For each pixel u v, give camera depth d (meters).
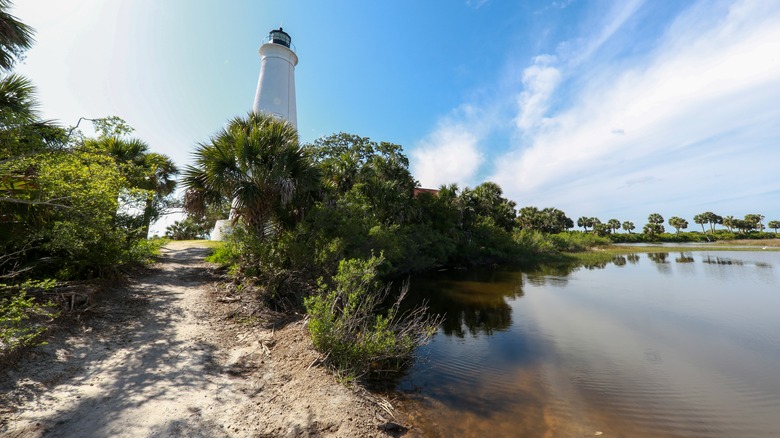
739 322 10.03
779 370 6.35
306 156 10.17
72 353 4.34
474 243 29.22
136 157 14.51
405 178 25.44
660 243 77.56
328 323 5.09
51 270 6.58
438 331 8.76
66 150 5.80
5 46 6.36
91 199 6.11
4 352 3.74
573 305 12.24
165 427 3.07
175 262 12.35
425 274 21.50
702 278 20.02
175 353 4.78
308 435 3.18
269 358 4.98
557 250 41.44
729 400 5.07
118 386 3.74
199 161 9.36
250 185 9.05
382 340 5.59
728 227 93.44
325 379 4.39
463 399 4.82
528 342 7.89
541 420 4.33
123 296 7.00
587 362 6.66
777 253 44.00
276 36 21.72
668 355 7.14
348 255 11.23
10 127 5.33
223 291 8.22
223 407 3.54
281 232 10.21
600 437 3.99
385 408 4.13
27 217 5.86
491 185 40.41
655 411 4.70
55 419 3.04
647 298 13.73
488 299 13.27
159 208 12.00
